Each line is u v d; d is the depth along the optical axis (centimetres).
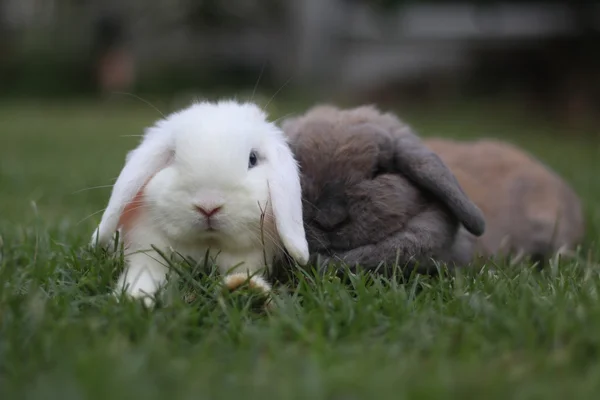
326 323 52
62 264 65
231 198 56
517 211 81
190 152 56
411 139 68
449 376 43
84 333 49
